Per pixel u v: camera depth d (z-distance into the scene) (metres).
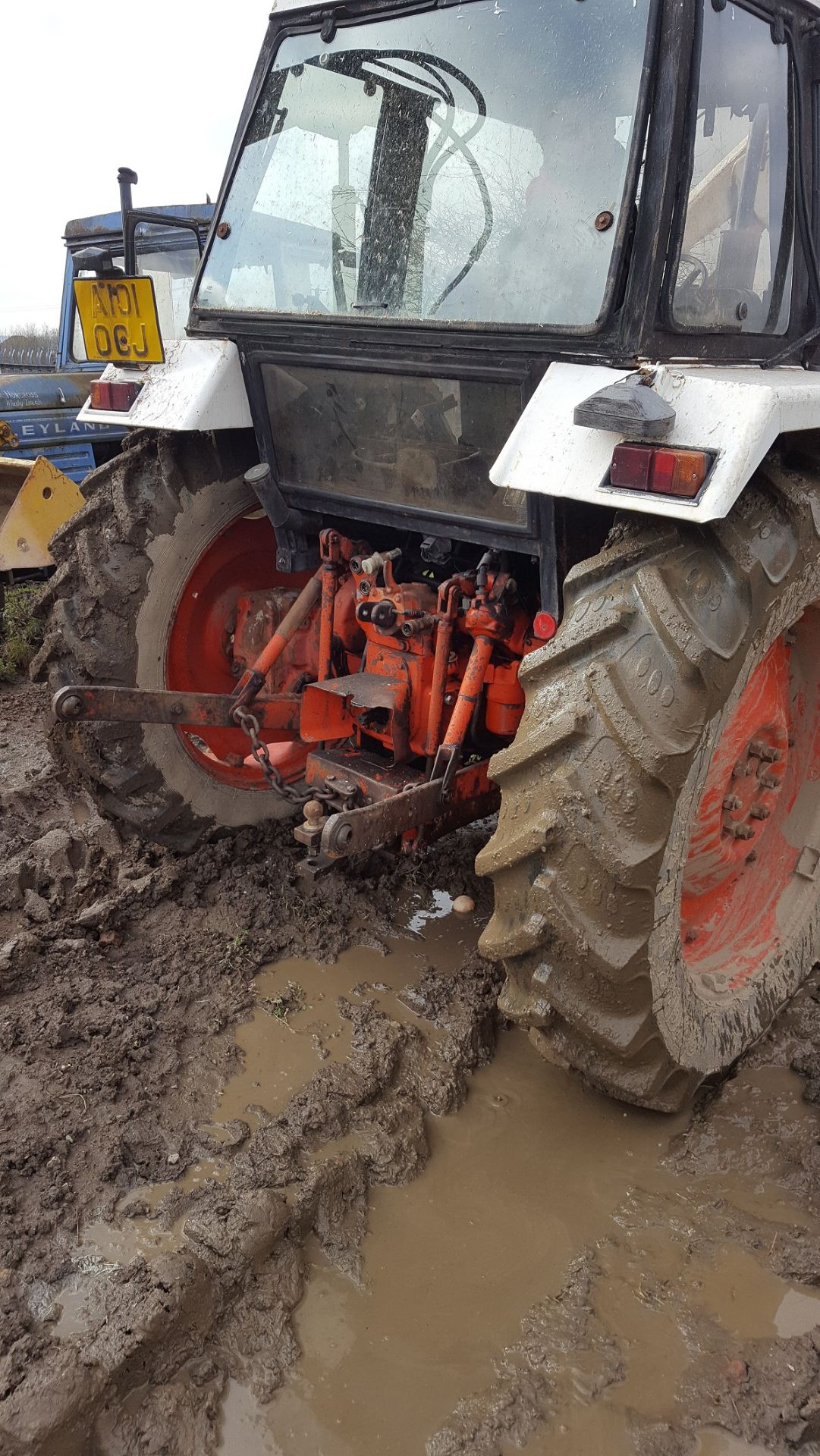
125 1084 2.56
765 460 2.25
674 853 2.12
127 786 3.29
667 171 2.11
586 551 2.50
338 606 3.13
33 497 5.74
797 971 2.88
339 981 3.01
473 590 2.77
